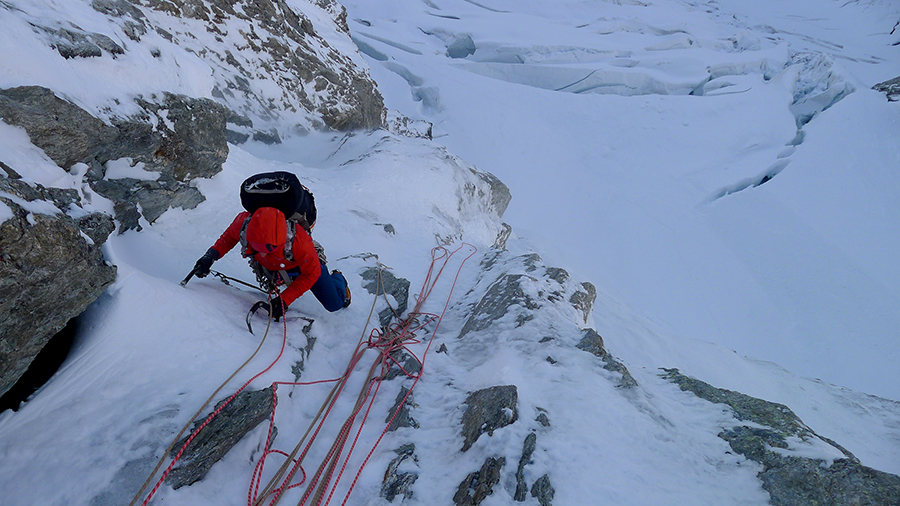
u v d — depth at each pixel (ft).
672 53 157.99
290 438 9.11
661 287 86.84
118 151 12.12
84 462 7.03
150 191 13.67
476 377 10.60
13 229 6.75
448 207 29.50
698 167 118.52
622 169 116.26
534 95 138.21
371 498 7.76
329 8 57.77
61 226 7.52
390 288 15.49
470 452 8.09
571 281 15.57
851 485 7.19
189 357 8.96
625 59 151.33
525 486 7.20
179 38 32.55
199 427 7.66
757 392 25.73
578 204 106.22
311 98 40.01
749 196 106.93
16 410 7.50
